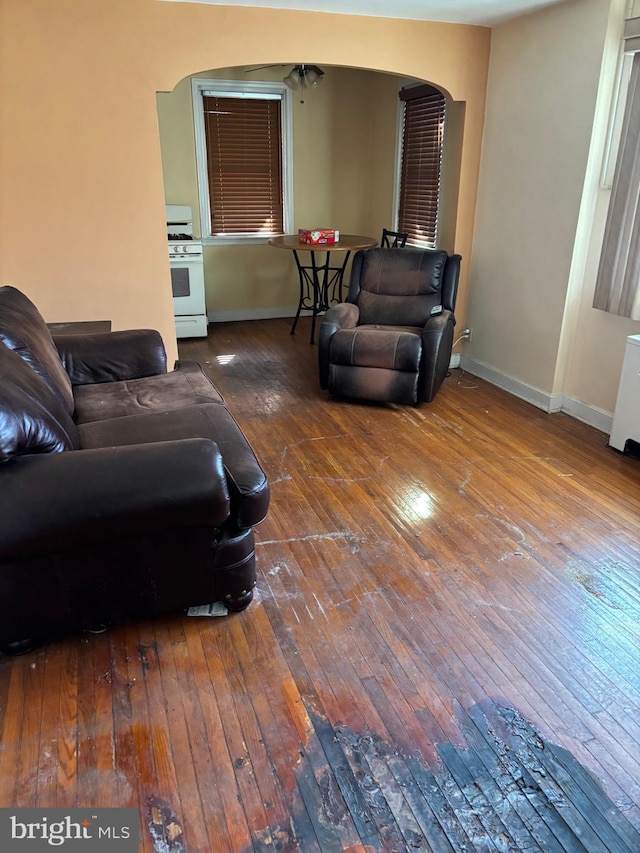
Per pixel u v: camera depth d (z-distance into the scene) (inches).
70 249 136.0
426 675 67.1
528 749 58.6
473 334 172.9
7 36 118.6
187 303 200.4
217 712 62.5
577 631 73.6
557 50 129.7
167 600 71.2
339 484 109.1
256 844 50.3
